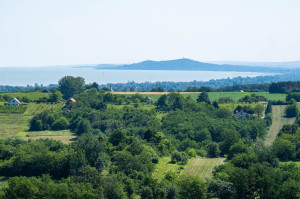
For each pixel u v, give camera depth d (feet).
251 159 290.97
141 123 518.37
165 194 230.68
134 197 244.83
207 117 574.15
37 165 295.28
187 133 489.26
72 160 288.30
